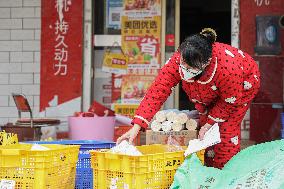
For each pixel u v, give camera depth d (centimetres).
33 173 553
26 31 1298
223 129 653
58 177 577
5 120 1303
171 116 798
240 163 560
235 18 1276
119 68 1309
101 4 1305
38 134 973
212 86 600
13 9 1301
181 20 1739
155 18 1300
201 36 557
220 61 582
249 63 625
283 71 1263
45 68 1295
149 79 1305
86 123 920
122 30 1306
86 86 1295
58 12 1291
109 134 933
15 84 1302
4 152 554
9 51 1302
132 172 525
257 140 1263
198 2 1695
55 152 568
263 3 1270
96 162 554
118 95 1309
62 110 1293
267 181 504
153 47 1303
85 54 1295
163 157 544
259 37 1271
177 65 597
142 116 597
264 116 1262
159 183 543
